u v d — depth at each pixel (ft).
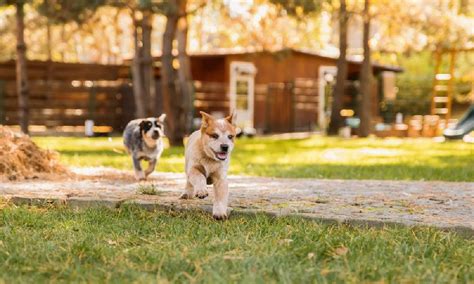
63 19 59.77
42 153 31.76
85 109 84.17
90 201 21.99
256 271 13.61
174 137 59.77
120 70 86.22
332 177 34.09
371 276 13.42
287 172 36.52
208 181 20.94
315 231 17.26
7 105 80.89
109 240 16.89
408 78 113.19
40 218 19.66
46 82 82.53
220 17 83.05
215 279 13.05
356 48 126.72
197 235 17.42
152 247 15.87
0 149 30.01
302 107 99.09
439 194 24.82
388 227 18.24
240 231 17.60
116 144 62.54
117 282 13.07
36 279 13.44
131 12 66.59
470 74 125.39
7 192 24.09
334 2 72.18
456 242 16.38
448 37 83.05
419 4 81.00
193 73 94.12
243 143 68.80
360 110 82.07
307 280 13.14
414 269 13.88
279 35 83.35
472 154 52.85
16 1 58.59
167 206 20.97
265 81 97.40
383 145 64.80
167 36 59.00
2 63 80.69
